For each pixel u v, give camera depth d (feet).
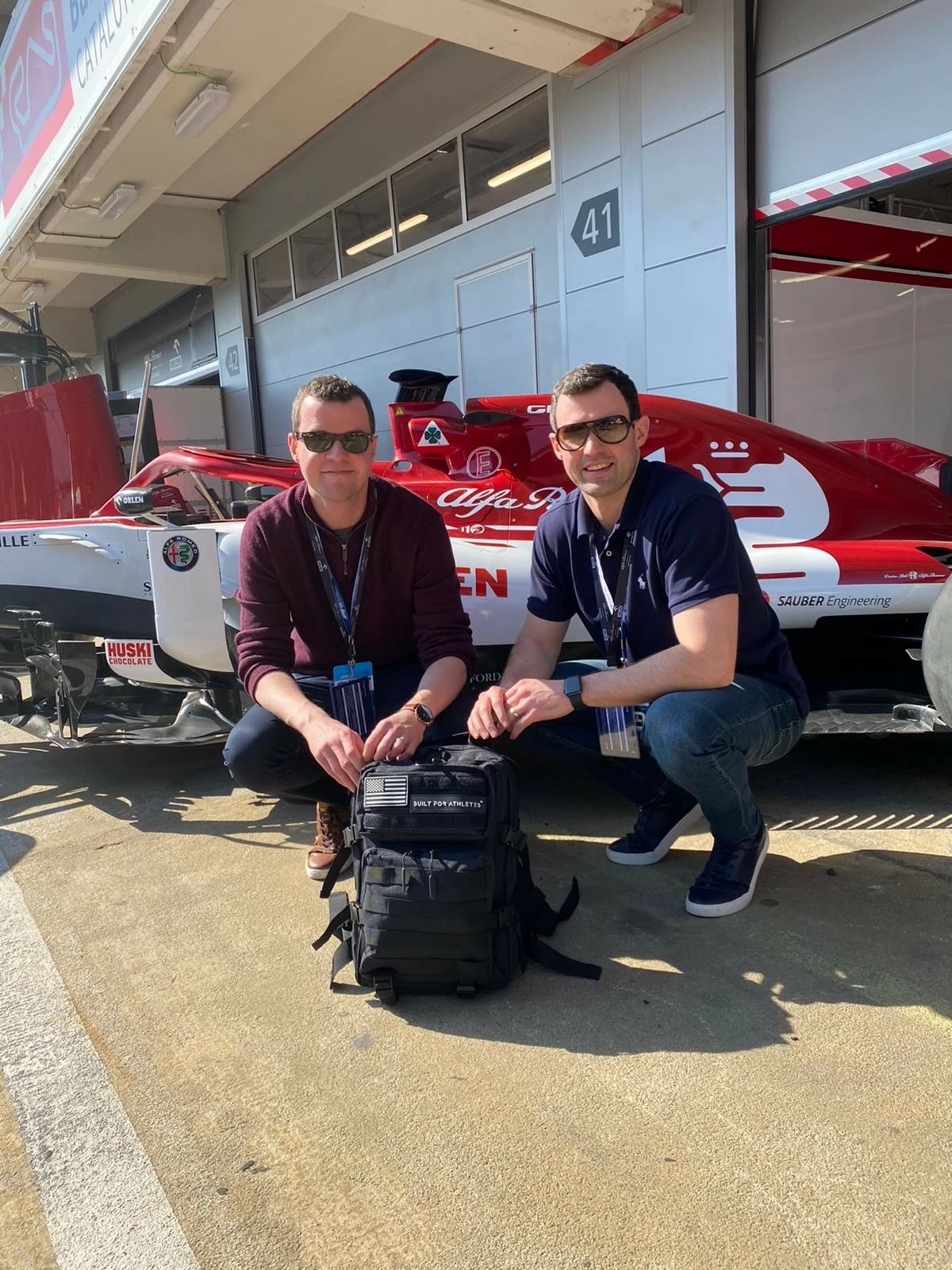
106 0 21.58
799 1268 3.75
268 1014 5.86
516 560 9.49
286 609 7.36
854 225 20.68
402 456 11.21
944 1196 4.09
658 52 18.24
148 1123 4.86
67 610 10.40
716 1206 4.10
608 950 6.47
